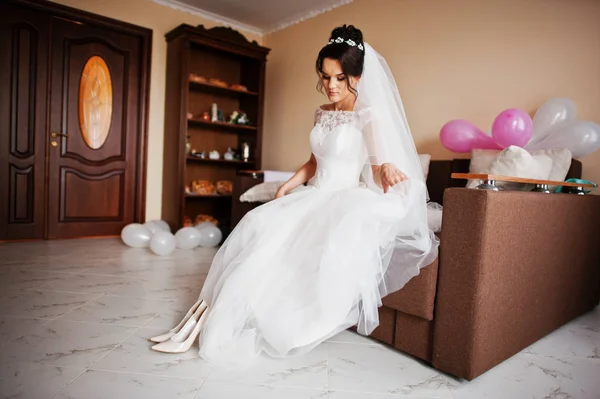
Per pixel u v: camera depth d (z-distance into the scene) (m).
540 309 1.73
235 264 1.46
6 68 3.50
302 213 1.52
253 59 4.66
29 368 1.32
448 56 3.15
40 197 3.72
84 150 3.93
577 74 2.52
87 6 3.82
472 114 3.02
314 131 1.68
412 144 1.62
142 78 4.18
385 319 1.63
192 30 3.96
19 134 3.60
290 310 1.38
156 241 3.23
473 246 1.34
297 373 1.39
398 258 1.50
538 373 1.49
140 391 1.21
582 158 2.51
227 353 1.40
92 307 1.95
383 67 1.70
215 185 4.74
